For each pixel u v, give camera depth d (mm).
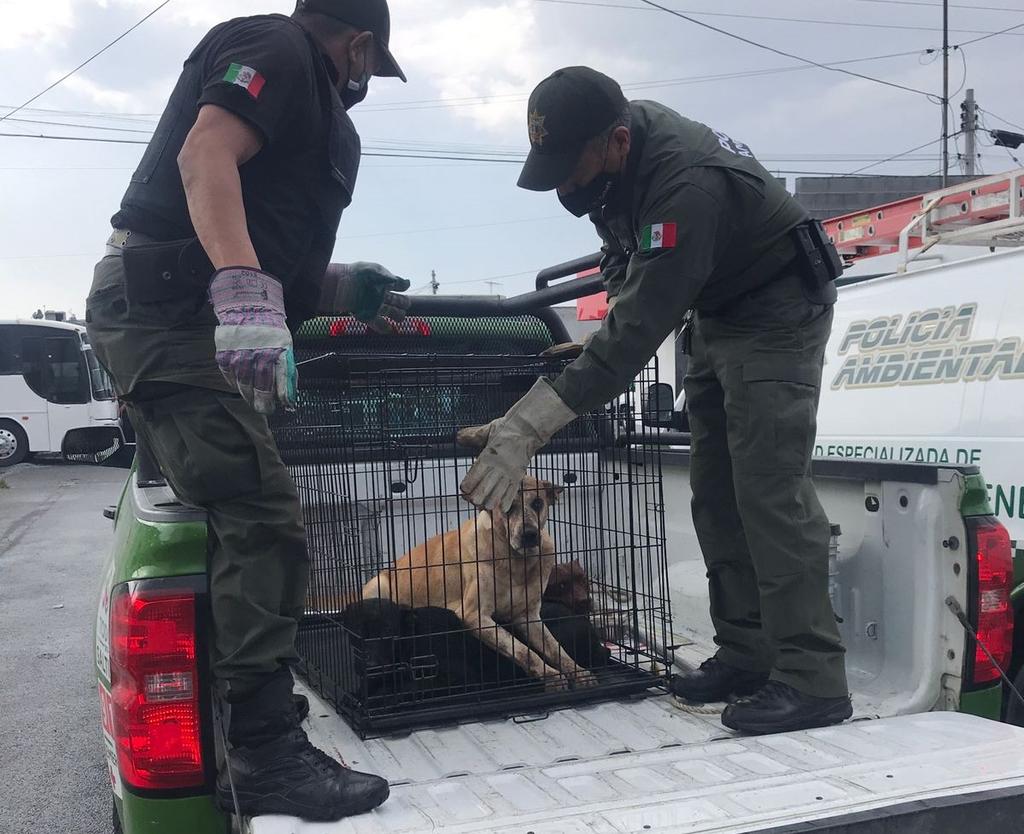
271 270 2023
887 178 25219
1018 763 1949
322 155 2043
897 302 4574
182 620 1889
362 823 1762
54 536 11609
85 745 4875
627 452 3221
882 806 1740
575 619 3082
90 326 2066
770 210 2391
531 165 2369
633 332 2221
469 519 3324
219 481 1909
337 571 3068
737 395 2426
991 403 3881
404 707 2455
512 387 3146
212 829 1921
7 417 19875
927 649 2418
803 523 2363
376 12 2129
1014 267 3963
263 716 1884
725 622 2674
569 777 2008
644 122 2375
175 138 1980
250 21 1944
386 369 2896
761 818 1692
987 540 2371
